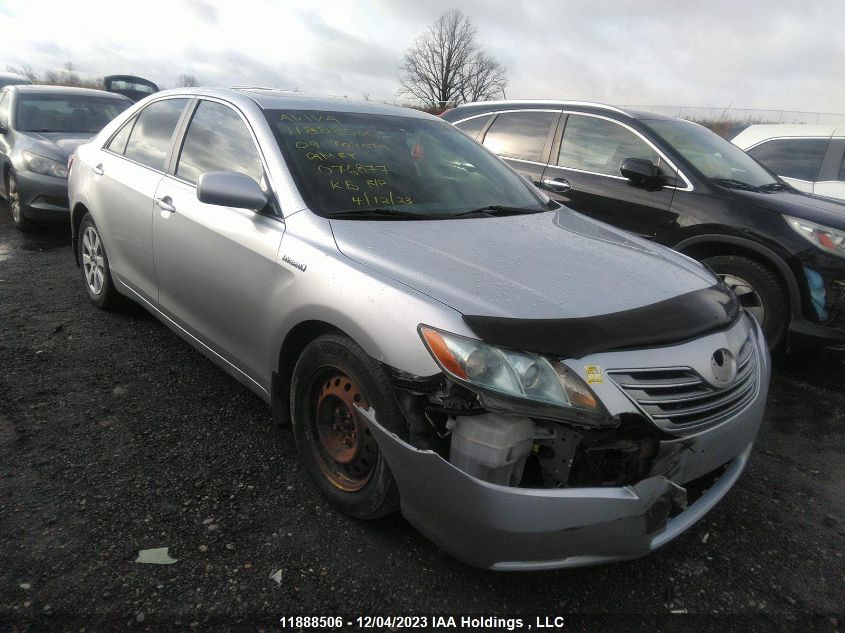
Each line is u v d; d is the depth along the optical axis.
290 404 2.81
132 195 3.89
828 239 4.24
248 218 2.96
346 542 2.47
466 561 2.09
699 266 3.01
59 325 4.45
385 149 3.37
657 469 2.16
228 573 2.27
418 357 2.12
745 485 3.13
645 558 2.54
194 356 4.06
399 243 2.61
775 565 2.54
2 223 7.67
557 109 5.92
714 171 5.10
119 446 3.01
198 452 3.01
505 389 1.99
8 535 2.37
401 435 2.20
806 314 4.33
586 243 2.95
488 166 3.78
